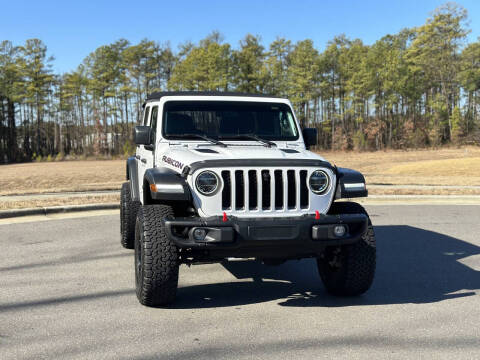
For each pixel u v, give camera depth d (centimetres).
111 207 1353
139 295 508
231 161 471
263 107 624
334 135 11694
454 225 1090
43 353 384
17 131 13125
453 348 394
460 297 546
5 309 500
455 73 10581
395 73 10450
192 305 515
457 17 10431
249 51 10819
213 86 10038
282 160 481
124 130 12250
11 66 11775
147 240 473
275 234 457
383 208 1409
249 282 612
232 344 403
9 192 1691
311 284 604
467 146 10288
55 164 8250
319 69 11288
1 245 848
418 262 730
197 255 492
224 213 455
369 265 509
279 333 429
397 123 11844
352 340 411
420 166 4188
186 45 11731
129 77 11756
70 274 650
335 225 469
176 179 477
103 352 386
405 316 477
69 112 13225
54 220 1147
